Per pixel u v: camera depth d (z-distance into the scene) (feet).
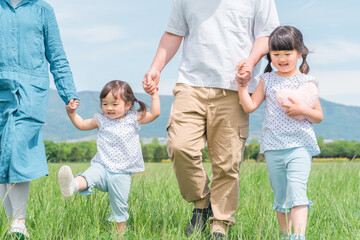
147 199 14.11
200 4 11.43
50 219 11.48
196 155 11.29
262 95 11.14
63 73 11.71
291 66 10.64
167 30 12.23
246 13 11.35
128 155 11.52
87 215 11.91
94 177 11.10
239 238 10.39
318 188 19.20
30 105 10.68
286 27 10.68
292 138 10.33
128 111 11.91
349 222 11.98
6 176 10.44
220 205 11.55
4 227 9.61
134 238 10.39
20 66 10.77
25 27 10.90
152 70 11.93
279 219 10.74
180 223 11.25
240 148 11.55
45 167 11.03
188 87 11.48
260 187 18.72
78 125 11.94
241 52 11.38
